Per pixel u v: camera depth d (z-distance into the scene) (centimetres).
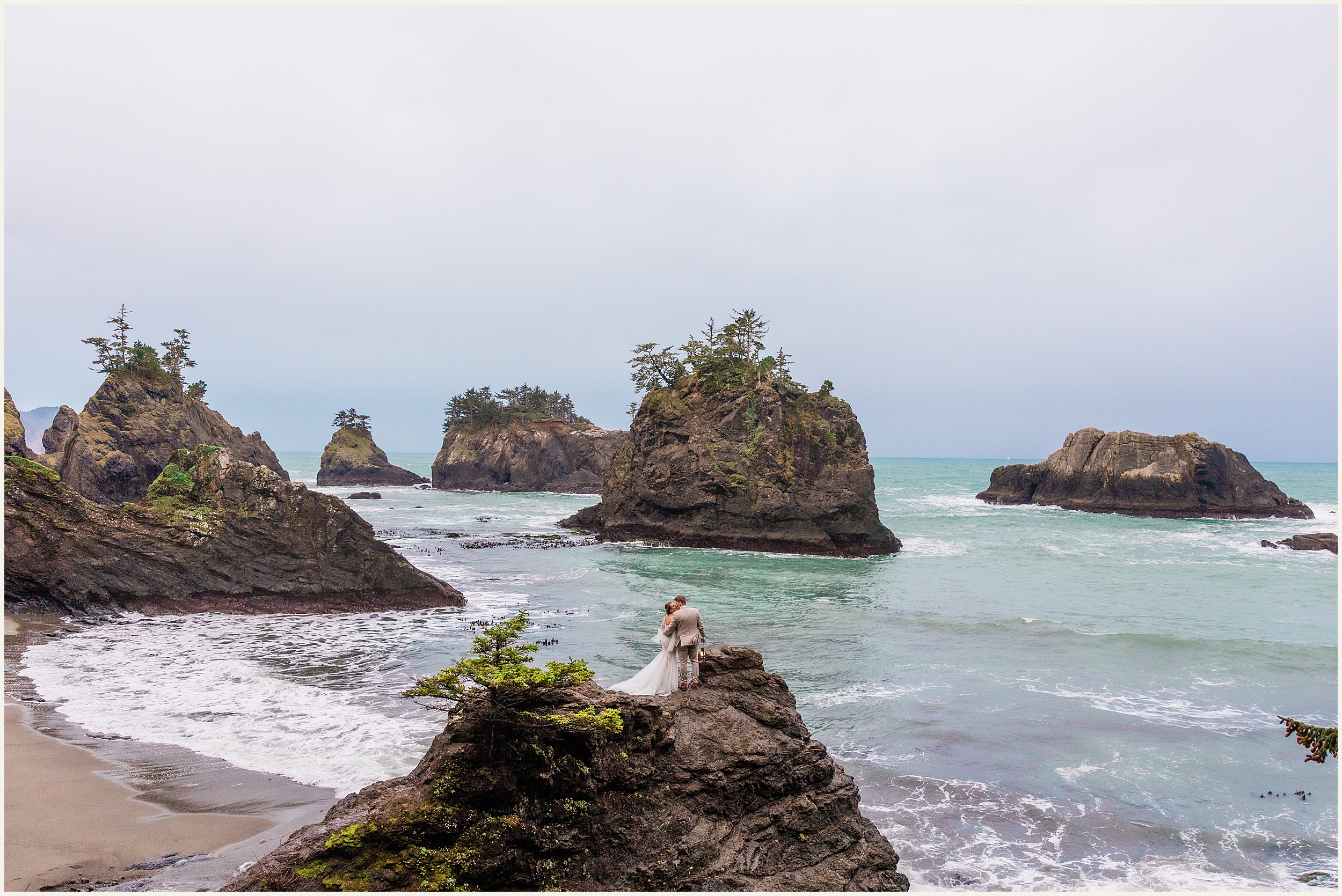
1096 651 2809
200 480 3391
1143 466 9350
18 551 2972
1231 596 4006
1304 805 1636
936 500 12600
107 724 1872
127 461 7538
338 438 16675
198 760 1669
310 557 3375
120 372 8462
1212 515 8838
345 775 1606
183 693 2148
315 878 909
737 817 1132
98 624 2953
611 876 1027
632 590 4141
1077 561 5428
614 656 2688
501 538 6712
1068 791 1683
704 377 7438
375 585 3459
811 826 1160
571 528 7544
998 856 1418
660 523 6738
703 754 1152
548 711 1052
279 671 2411
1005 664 2641
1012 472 11400
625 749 1104
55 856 1230
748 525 6275
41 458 7338
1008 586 4331
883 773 1766
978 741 1948
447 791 993
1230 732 2025
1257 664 2644
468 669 1034
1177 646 2875
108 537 3112
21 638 2688
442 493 14225
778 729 1232
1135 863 1402
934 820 1551
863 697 2278
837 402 6994
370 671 2427
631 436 7469
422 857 951
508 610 3519
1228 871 1380
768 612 3528
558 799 1045
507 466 14700
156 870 1191
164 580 3162
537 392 17138
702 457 6619
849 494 6156
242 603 3259
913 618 3400
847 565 5272
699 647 1345
